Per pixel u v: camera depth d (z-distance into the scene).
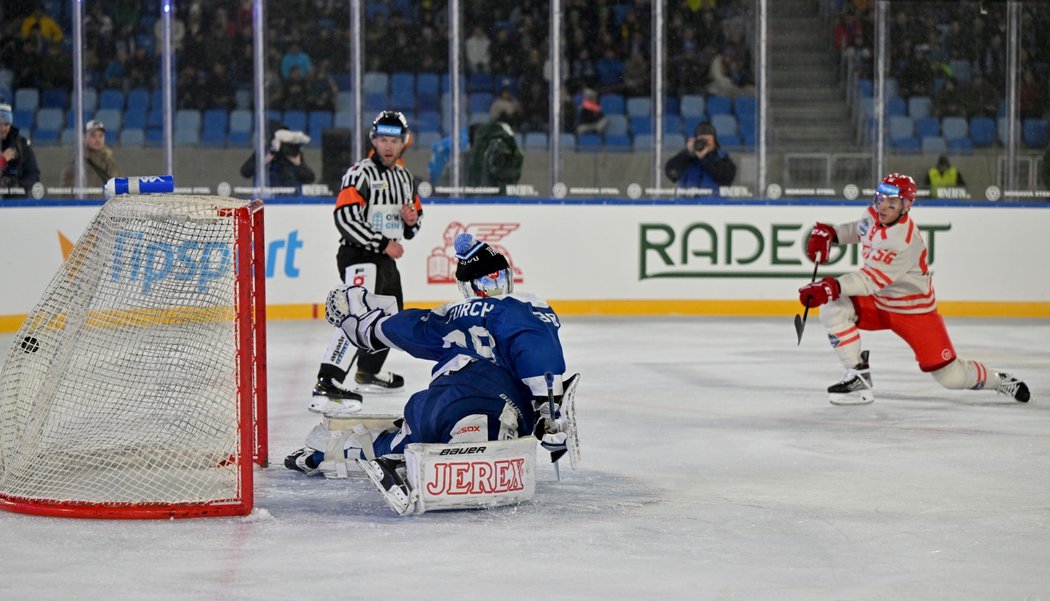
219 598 5.73
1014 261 18.98
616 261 18.84
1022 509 7.57
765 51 19.00
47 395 7.83
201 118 18.62
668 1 19.11
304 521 7.11
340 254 11.81
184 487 7.59
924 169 19.33
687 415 10.88
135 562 6.29
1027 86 19.33
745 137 19.27
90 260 7.91
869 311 11.39
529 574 6.12
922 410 11.16
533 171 19.08
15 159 16.98
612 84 19.05
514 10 19.03
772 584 6.00
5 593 5.78
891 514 7.42
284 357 14.48
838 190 19.22
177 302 7.92
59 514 7.12
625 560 6.39
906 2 19.38
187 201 7.65
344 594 5.79
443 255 18.58
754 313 18.92
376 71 19.14
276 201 18.20
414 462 7.15
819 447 9.49
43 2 17.92
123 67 18.44
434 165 18.77
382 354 12.20
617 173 19.09
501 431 7.43
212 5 18.58
